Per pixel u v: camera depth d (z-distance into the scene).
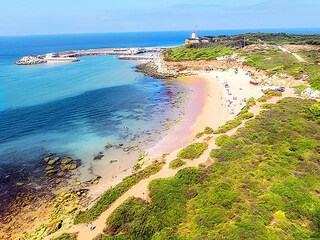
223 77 105.38
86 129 62.50
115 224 29.34
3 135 58.97
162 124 64.44
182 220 27.61
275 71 90.88
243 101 73.12
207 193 30.83
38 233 32.12
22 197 39.44
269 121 50.56
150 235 26.36
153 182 35.31
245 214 25.95
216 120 63.16
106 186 41.06
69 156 50.50
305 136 43.62
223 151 41.22
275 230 23.61
